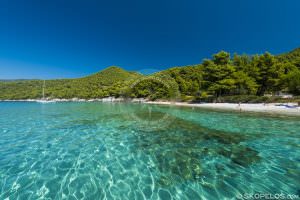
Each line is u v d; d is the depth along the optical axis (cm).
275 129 1250
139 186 527
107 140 1023
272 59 3722
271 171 607
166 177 579
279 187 506
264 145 896
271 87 3897
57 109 3198
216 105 3419
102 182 551
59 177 580
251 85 3597
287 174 583
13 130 1295
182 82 5997
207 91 4188
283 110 2306
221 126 1384
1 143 960
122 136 1114
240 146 887
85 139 1047
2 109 3212
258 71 3819
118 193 490
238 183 533
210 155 768
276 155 757
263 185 518
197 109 2855
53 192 493
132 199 463
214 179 560
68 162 704
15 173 605
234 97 3578
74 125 1499
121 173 611
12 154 790
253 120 1634
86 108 3459
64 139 1046
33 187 518
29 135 1143
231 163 682
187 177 578
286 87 3503
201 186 521
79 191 499
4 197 468
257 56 4206
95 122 1656
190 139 1027
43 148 877
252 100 3219
